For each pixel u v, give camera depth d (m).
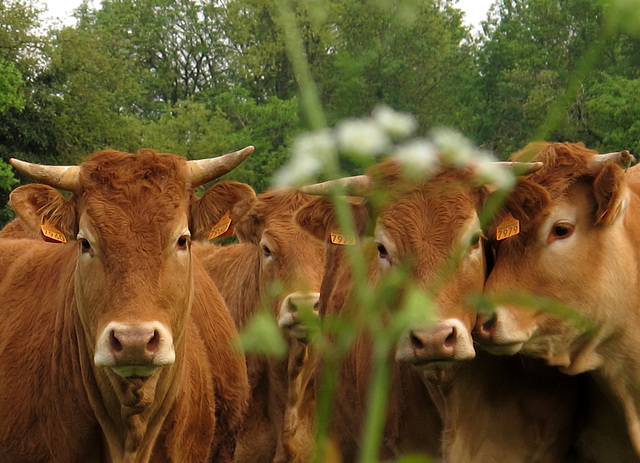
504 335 4.46
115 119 36.03
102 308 4.55
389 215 4.54
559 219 4.64
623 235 4.87
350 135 1.55
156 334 4.43
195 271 6.45
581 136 22.73
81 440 5.20
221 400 6.22
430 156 1.59
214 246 9.42
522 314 4.52
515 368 5.17
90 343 4.86
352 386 6.33
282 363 7.38
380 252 4.62
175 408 5.35
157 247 4.64
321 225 5.55
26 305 5.60
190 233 5.00
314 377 7.21
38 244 6.23
